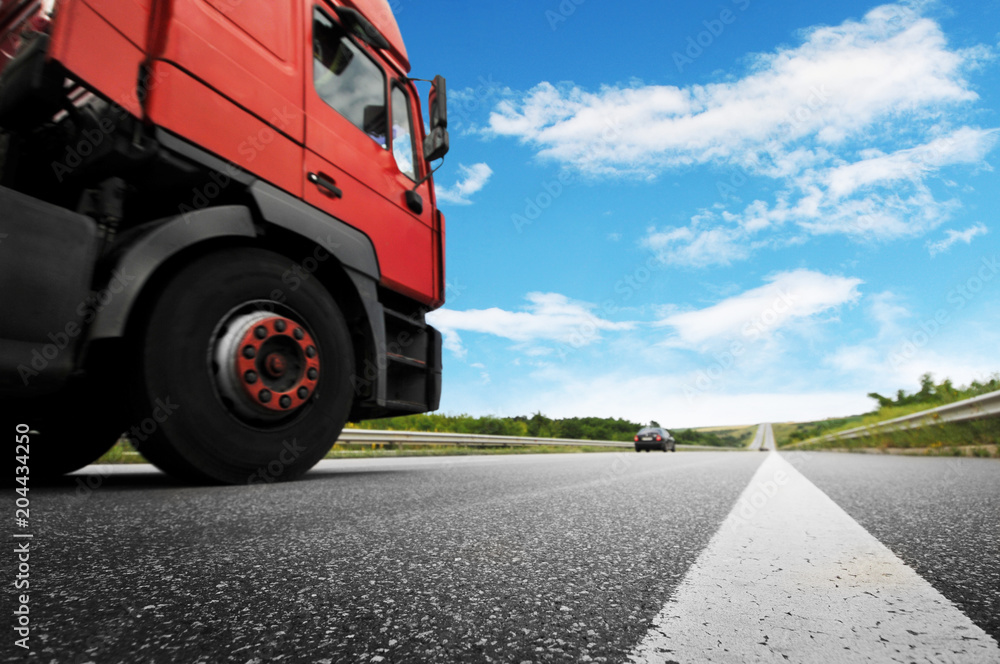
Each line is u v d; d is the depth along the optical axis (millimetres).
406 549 1259
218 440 2533
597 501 2221
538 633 724
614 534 1492
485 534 1462
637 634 723
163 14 2342
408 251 3740
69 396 2602
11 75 2111
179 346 2416
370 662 618
